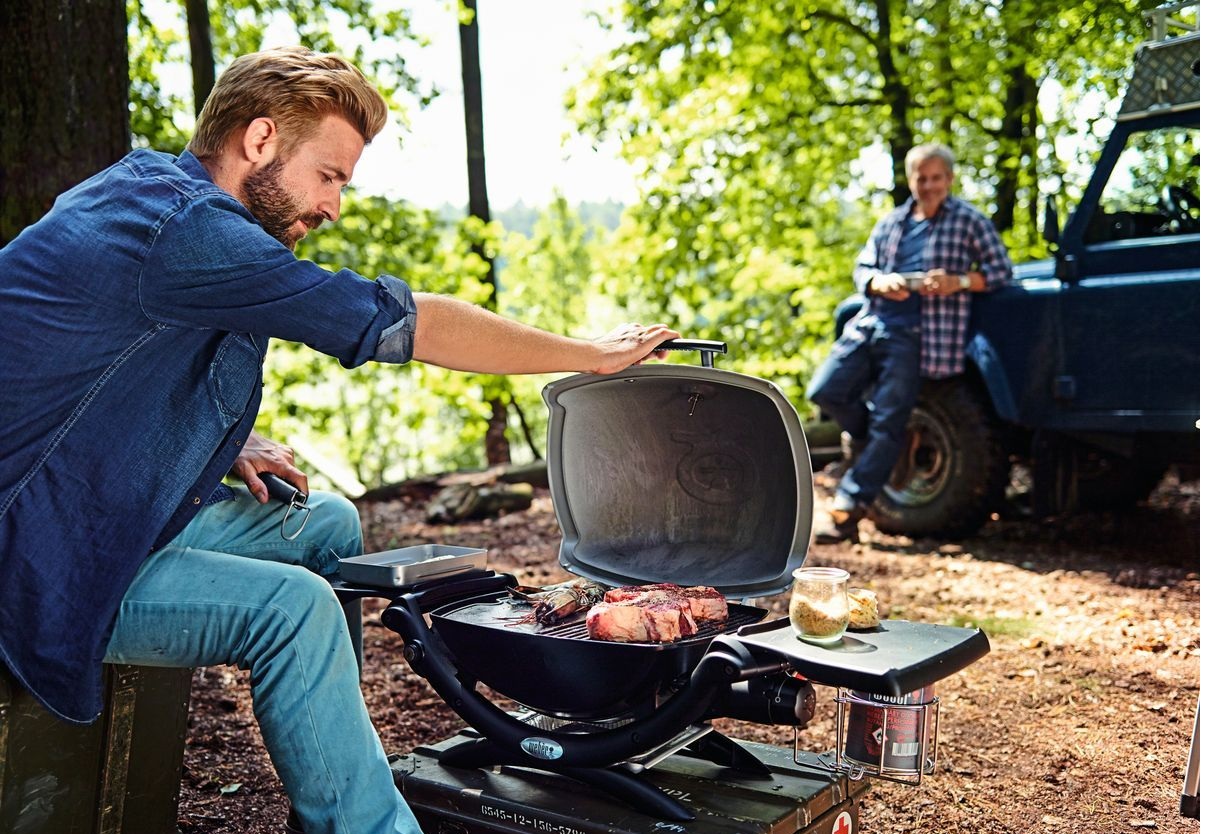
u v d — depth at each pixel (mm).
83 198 1842
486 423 10672
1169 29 4984
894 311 5598
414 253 9086
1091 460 5750
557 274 25734
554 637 1916
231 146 1914
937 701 1980
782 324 11438
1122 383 5090
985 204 9953
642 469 2344
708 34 9609
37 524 1729
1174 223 5059
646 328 2254
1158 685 3367
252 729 3084
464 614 2109
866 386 5766
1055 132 9141
